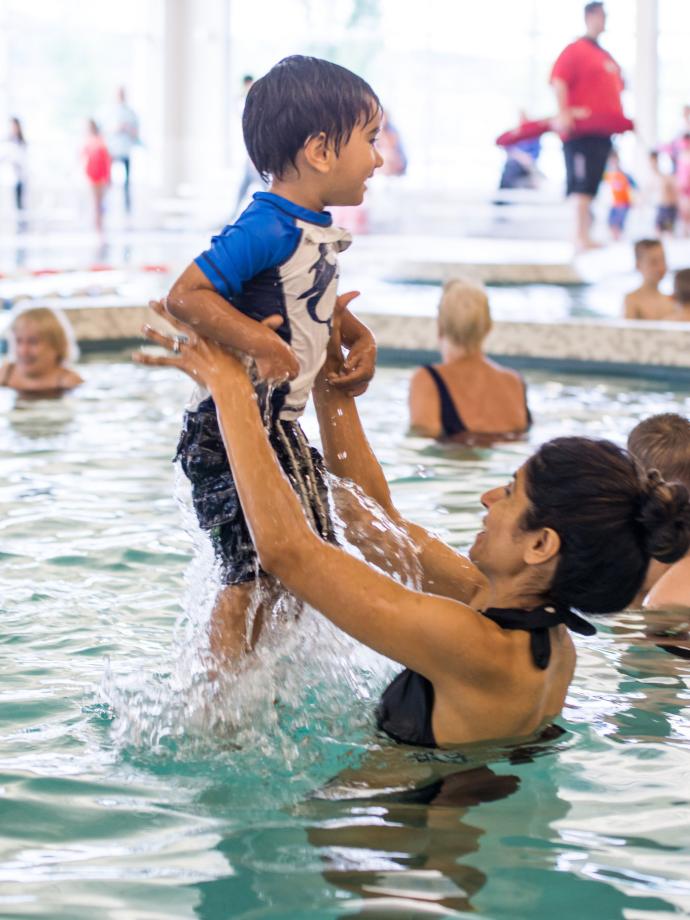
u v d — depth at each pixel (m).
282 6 24.25
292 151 2.71
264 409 2.79
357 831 2.38
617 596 2.56
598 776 2.61
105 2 23.77
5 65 22.92
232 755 2.70
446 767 2.63
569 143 14.61
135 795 2.52
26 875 2.19
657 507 2.47
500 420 6.33
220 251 2.63
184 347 2.59
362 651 3.06
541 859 2.27
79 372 8.23
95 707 2.96
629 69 23.36
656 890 2.16
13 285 12.30
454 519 4.70
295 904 2.10
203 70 24.44
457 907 2.10
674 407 7.18
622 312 9.95
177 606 3.73
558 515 2.49
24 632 3.48
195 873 2.21
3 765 2.65
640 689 3.13
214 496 2.88
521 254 16.28
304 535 2.51
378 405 7.06
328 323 2.88
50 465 5.63
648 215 19.44
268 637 2.93
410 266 14.55
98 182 19.38
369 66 24.09
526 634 2.63
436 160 24.00
